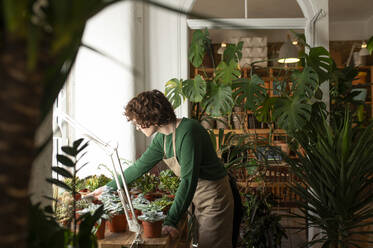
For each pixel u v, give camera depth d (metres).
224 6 5.83
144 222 1.71
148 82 3.86
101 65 3.48
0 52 0.38
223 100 3.30
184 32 3.82
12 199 0.38
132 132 3.49
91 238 0.82
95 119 3.49
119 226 1.83
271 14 6.22
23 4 0.38
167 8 0.49
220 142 3.41
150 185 2.64
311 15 3.82
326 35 3.80
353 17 6.68
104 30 3.47
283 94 3.35
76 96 3.47
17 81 0.37
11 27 0.37
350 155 2.64
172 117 2.00
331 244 2.80
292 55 5.22
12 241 0.38
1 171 0.37
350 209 2.75
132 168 2.28
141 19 3.76
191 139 1.95
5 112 0.37
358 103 3.89
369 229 3.38
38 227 0.68
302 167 3.00
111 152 1.60
